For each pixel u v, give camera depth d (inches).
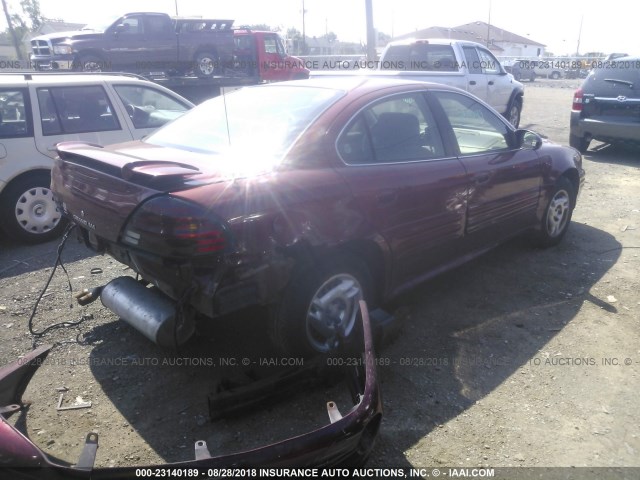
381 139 139.3
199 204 103.2
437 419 116.2
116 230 113.3
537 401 122.3
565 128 527.5
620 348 143.3
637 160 386.9
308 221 116.6
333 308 129.7
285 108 137.8
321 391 124.0
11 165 212.7
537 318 158.2
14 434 80.0
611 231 235.3
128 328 150.7
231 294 106.7
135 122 247.6
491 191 166.9
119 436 109.5
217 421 113.6
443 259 157.4
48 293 173.0
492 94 469.7
